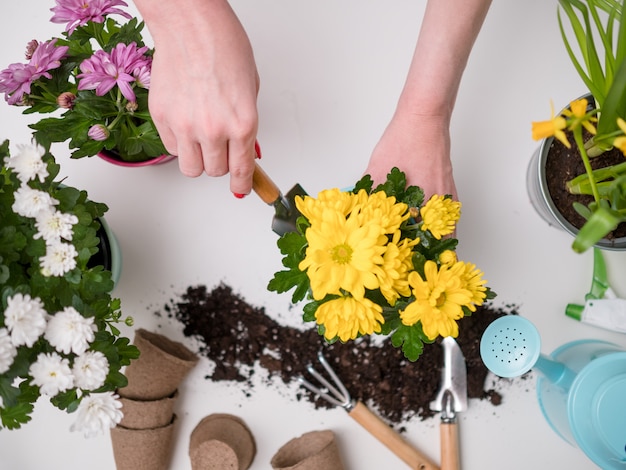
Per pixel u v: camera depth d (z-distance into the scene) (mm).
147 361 764
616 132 602
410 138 691
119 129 694
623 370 681
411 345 593
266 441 821
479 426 820
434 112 680
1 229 609
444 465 797
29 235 616
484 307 812
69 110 688
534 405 820
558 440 818
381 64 824
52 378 585
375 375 816
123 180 823
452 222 581
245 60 608
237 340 823
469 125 819
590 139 710
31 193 596
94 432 618
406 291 560
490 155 818
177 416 817
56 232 607
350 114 823
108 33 723
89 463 822
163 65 609
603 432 680
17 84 650
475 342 811
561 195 729
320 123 822
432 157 695
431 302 543
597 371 681
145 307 824
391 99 822
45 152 622
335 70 825
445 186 704
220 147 616
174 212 824
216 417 818
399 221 555
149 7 589
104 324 644
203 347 824
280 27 828
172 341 819
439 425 819
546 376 751
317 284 539
